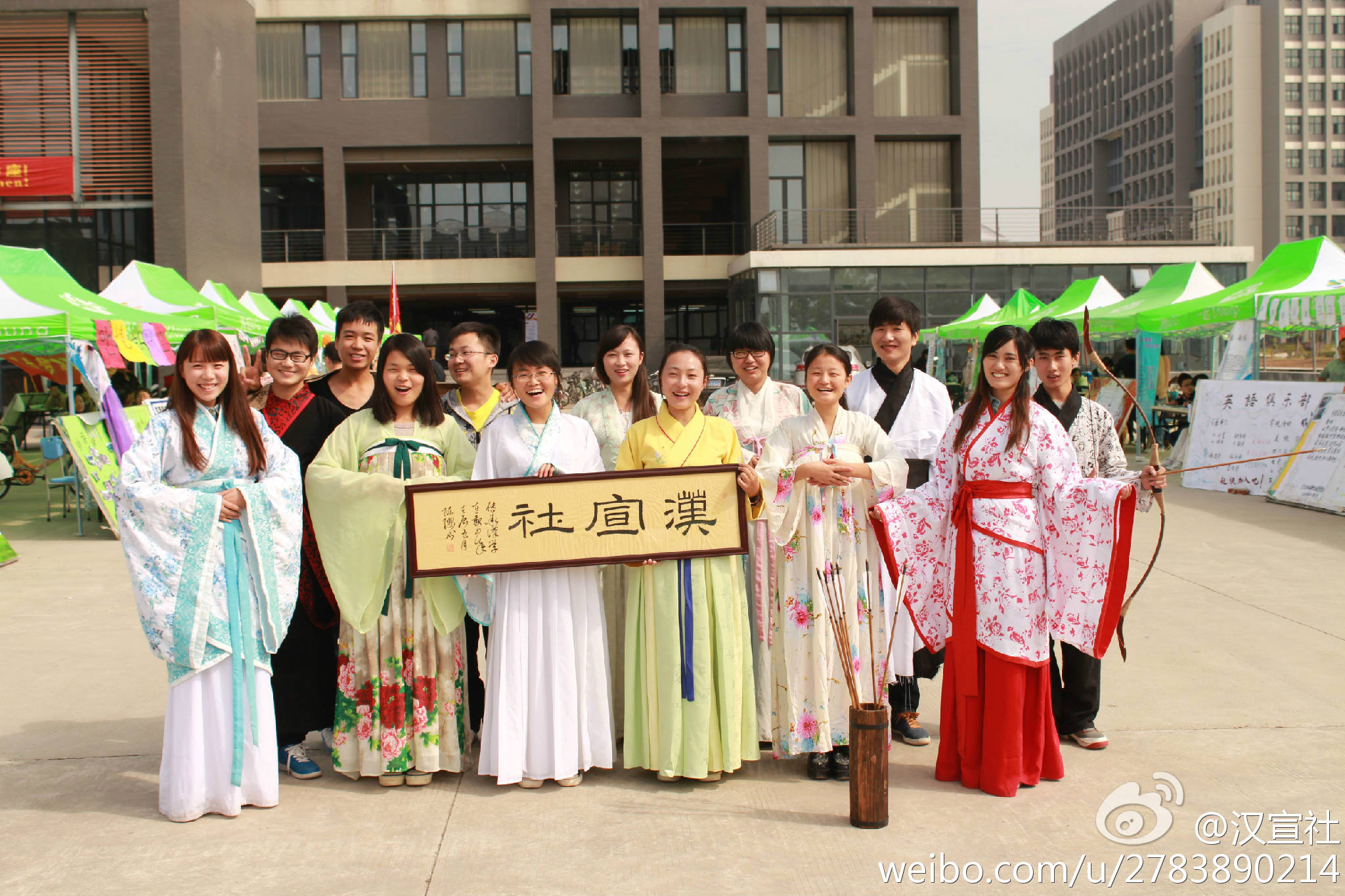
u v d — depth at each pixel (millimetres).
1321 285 9680
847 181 25484
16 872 2865
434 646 3469
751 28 24953
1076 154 92000
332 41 25703
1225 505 9250
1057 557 3398
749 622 3752
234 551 3240
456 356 4141
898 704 3961
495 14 25656
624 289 25984
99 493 7203
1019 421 3355
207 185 16453
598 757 3520
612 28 25688
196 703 3219
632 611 3514
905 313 4105
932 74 25688
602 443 4027
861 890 2742
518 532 3363
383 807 3318
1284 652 4922
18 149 15445
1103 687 4457
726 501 3439
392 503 3338
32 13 15258
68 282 9398
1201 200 77312
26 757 3787
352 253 26656
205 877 2836
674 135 24906
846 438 3639
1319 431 9219
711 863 2900
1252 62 74062
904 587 3531
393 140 25562
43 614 5977
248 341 12594
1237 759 3631
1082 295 14484
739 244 26359
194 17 16031
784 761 3742
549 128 24875
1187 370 20453
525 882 2797
